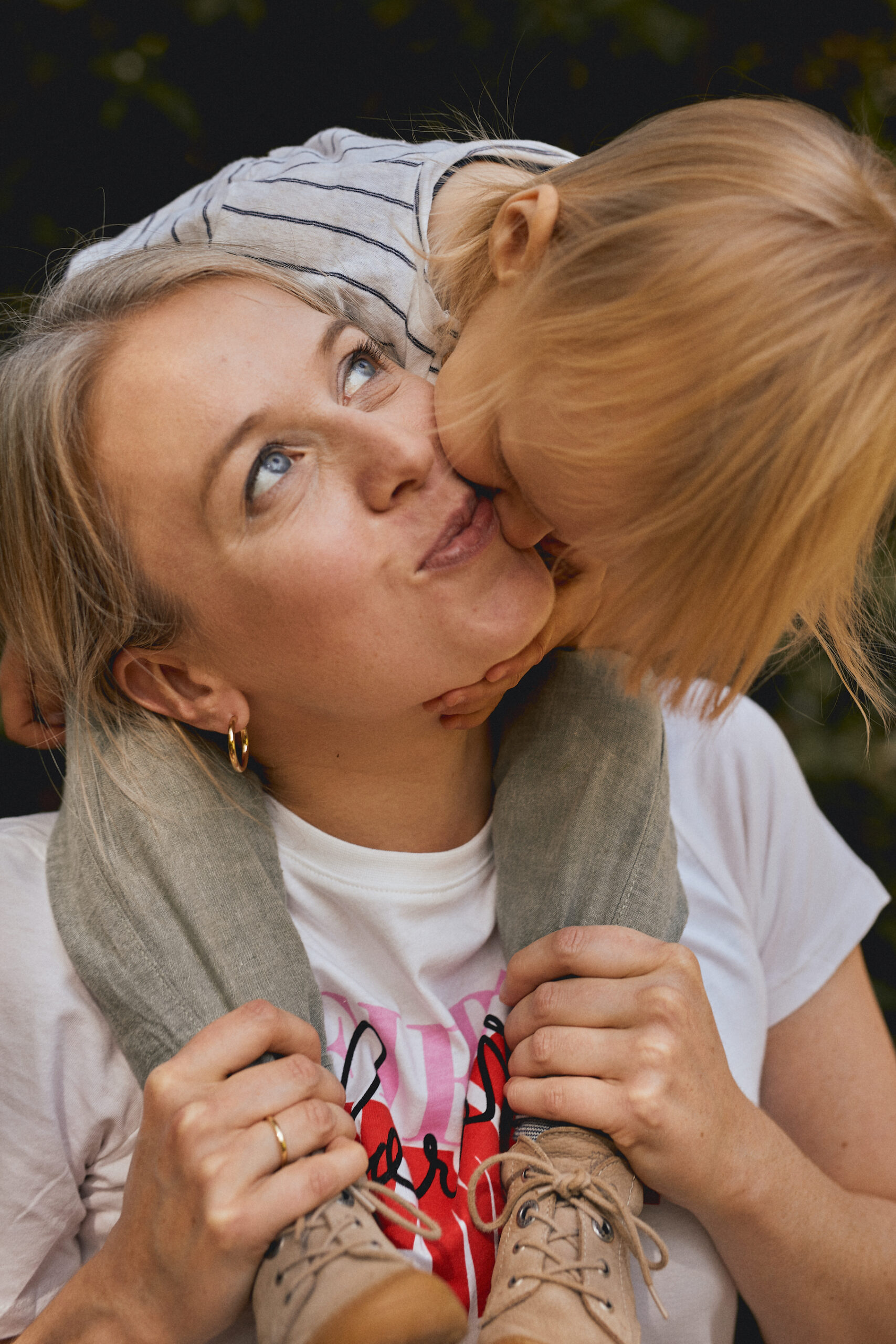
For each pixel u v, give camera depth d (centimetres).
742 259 75
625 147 86
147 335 93
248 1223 80
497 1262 90
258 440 88
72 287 104
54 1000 98
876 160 83
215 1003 96
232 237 111
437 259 101
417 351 104
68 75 188
